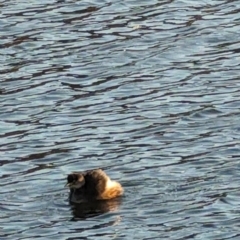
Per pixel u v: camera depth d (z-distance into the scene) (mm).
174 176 79500
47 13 109938
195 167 80875
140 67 99250
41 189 78375
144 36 105188
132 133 87125
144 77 97375
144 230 72438
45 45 103688
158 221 73500
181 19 108938
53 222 73875
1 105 92312
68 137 86562
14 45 103688
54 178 80000
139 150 84062
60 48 102938
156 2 112438
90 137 86562
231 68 99062
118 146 84875
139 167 81250
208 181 78562
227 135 86125
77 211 75188
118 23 107875
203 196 76438
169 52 102062
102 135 86812
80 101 92938
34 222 73875
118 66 99500
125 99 93438
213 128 87500
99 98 93562
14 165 82188
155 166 81312
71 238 71688
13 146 85250
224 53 102250
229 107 91500
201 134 86500
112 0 112812
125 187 78125
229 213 74188
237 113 90250
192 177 79312
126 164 81750
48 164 82250
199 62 100312
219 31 106250
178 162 81750
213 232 71938
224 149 83625
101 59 100688
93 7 111312
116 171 80750
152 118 89750
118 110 91312
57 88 95375
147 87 95562
